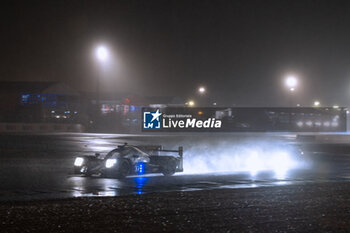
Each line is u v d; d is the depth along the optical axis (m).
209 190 16.67
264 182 20.03
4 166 25.36
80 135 60.75
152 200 14.16
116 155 21.56
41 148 39.03
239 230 10.06
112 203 13.47
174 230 10.00
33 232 9.69
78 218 11.20
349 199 14.91
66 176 21.45
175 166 22.94
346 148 49.06
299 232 9.98
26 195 15.44
